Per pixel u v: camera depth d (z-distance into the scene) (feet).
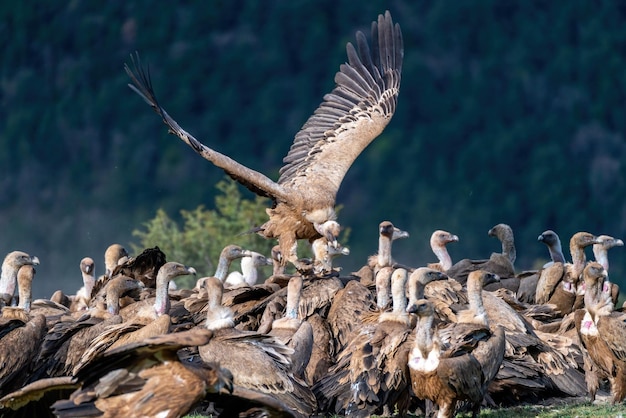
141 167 192.13
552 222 187.73
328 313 41.57
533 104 200.54
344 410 36.22
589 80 203.21
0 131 201.36
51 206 186.29
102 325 39.06
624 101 202.59
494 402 39.27
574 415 36.50
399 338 35.96
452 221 183.42
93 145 198.49
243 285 46.39
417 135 196.13
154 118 201.87
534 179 190.29
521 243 183.52
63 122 203.00
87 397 26.37
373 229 178.50
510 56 204.54
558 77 203.62
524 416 36.76
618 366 38.32
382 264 47.88
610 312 38.63
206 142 204.54
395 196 184.24
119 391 26.43
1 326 37.52
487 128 198.70
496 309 40.52
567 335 42.42
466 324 35.73
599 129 198.90
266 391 33.60
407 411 37.29
